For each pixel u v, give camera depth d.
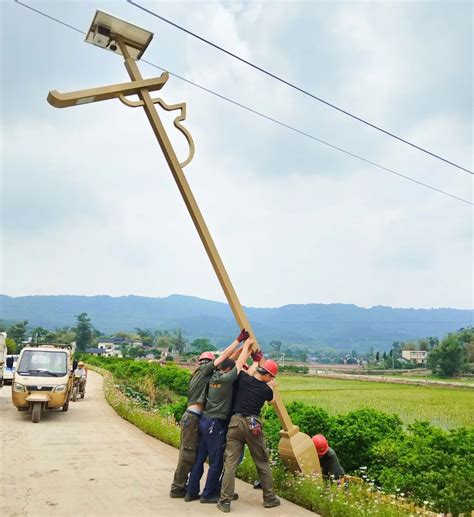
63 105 7.06
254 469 7.77
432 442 7.79
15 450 9.99
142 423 13.44
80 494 6.84
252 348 6.93
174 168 7.42
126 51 7.57
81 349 132.62
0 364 19.58
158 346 165.38
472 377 83.31
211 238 7.36
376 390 41.81
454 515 6.50
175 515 5.96
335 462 7.77
